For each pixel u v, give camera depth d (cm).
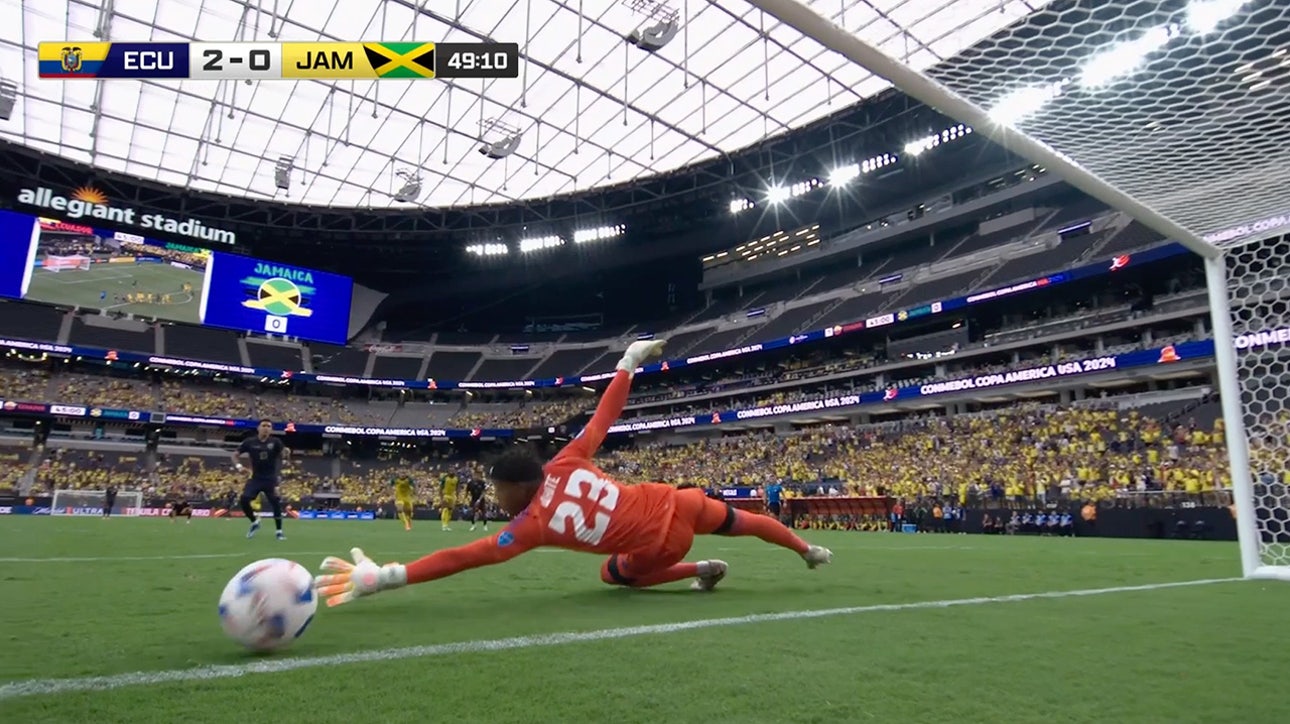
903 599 386
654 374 4788
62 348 3978
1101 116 457
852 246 4388
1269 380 596
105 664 217
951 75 419
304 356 4950
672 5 2753
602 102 3388
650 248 4894
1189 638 270
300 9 2778
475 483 2003
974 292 3228
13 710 168
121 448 3997
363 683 196
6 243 3822
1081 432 2516
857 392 3475
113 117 3353
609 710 173
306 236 4756
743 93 3312
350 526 2084
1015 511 2023
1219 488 1742
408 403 5222
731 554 804
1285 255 584
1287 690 196
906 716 171
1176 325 2734
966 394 3050
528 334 5644
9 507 2984
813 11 361
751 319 4612
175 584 439
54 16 2680
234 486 3884
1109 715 173
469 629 281
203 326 4244
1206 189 516
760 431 4134
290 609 230
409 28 2880
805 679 204
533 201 4412
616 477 4103
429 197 4284
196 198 4241
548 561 648
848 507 2436
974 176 3878
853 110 3425
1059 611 340
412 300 5506
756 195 4266
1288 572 503
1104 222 3231
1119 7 440
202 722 161
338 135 3553
